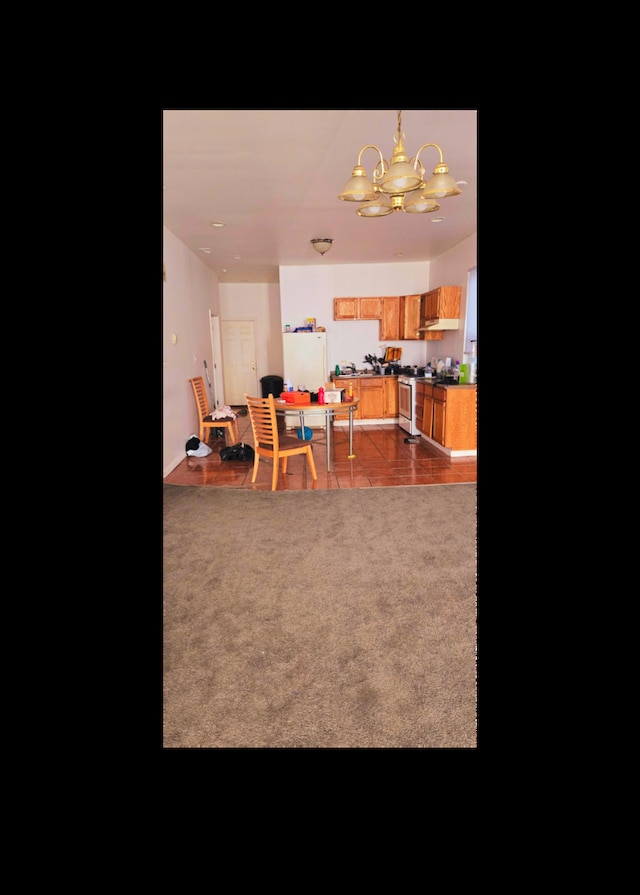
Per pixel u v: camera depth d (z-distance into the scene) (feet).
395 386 24.45
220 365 28.99
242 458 18.13
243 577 9.02
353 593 8.32
